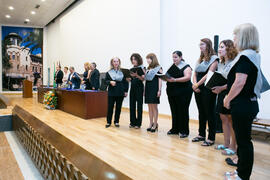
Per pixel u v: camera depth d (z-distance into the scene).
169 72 3.21
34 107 6.52
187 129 3.22
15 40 12.80
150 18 5.54
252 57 1.55
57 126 3.95
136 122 3.95
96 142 2.92
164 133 3.47
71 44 10.00
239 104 1.61
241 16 3.85
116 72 3.91
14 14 11.00
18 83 12.90
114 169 1.52
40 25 13.20
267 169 2.10
